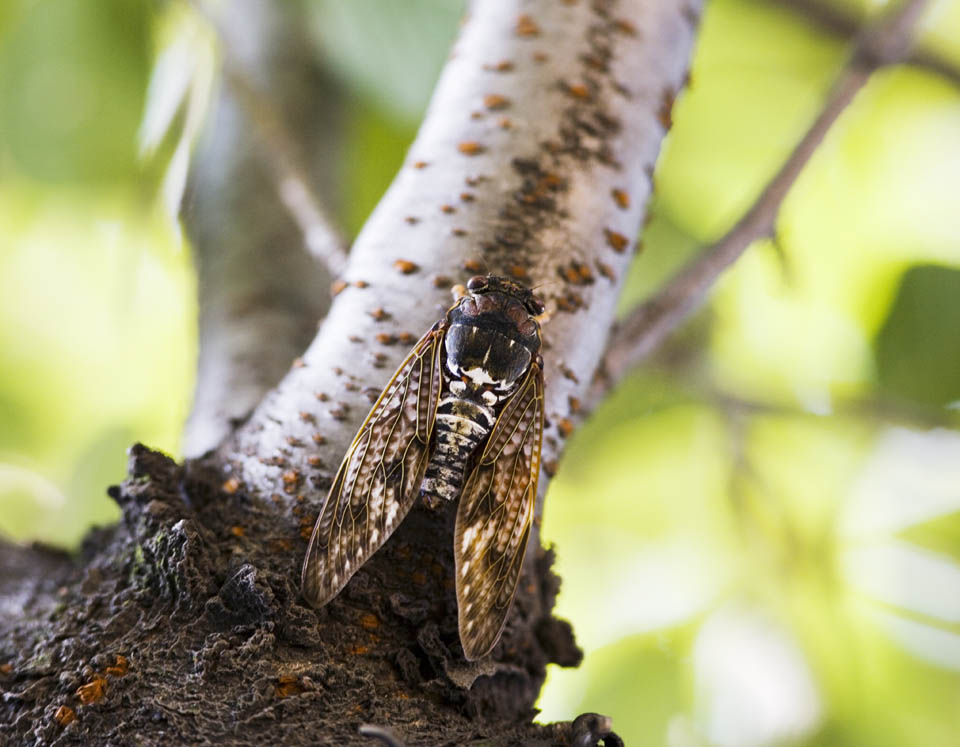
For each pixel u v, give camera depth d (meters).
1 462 1.10
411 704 0.64
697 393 0.98
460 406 0.66
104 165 0.89
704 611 1.03
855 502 1.00
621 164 0.68
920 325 0.83
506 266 0.67
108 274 1.05
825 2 0.93
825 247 0.97
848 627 0.97
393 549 0.66
